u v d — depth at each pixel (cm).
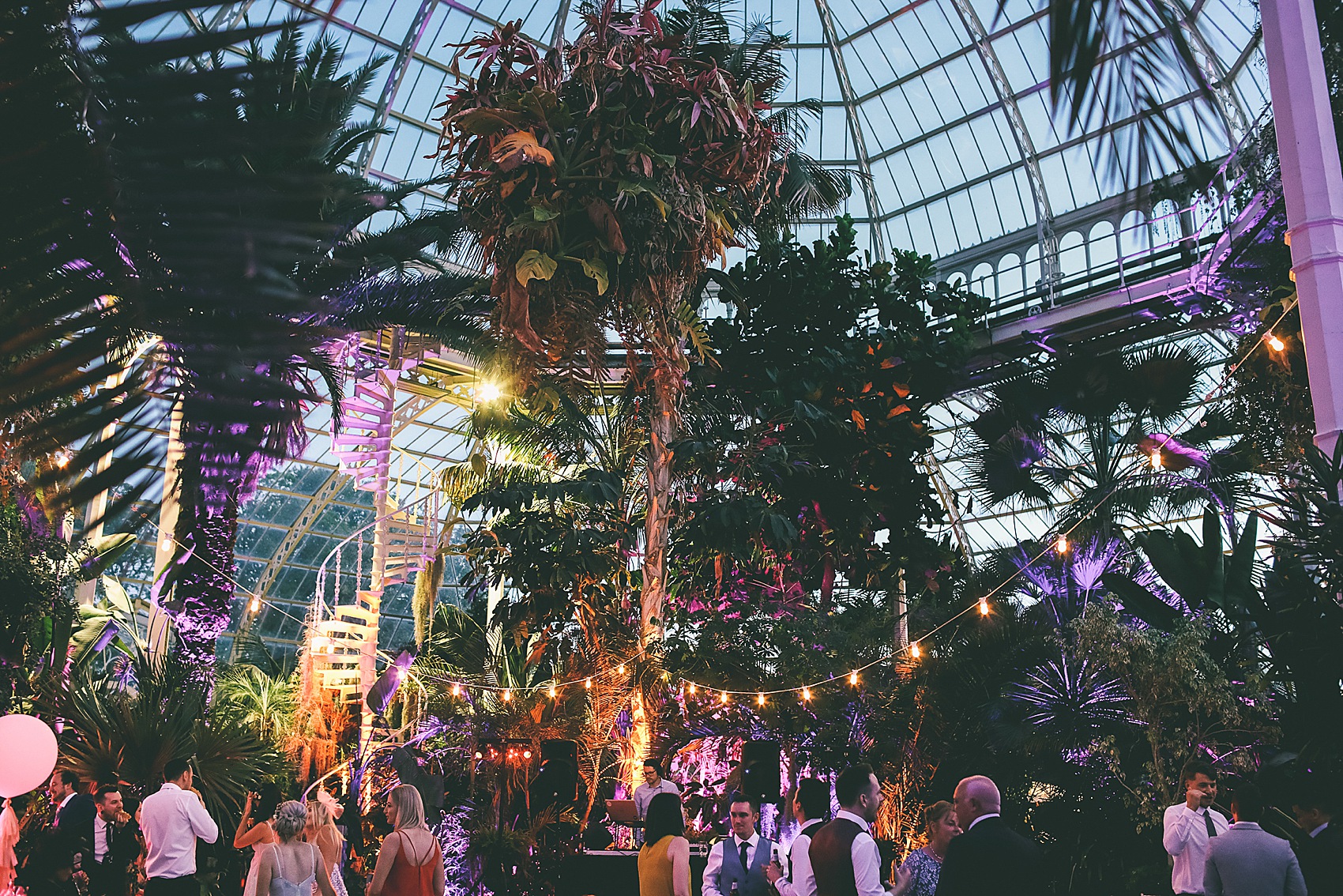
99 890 719
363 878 998
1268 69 584
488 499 1277
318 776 1344
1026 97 2077
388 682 1340
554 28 2059
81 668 1222
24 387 39
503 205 541
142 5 40
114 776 850
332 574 2923
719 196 582
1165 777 824
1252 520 909
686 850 530
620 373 1412
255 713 1548
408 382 1945
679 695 1209
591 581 1318
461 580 1378
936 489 1697
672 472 1278
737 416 1395
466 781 1288
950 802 497
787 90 2305
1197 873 562
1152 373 1281
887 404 1481
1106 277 1938
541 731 1259
